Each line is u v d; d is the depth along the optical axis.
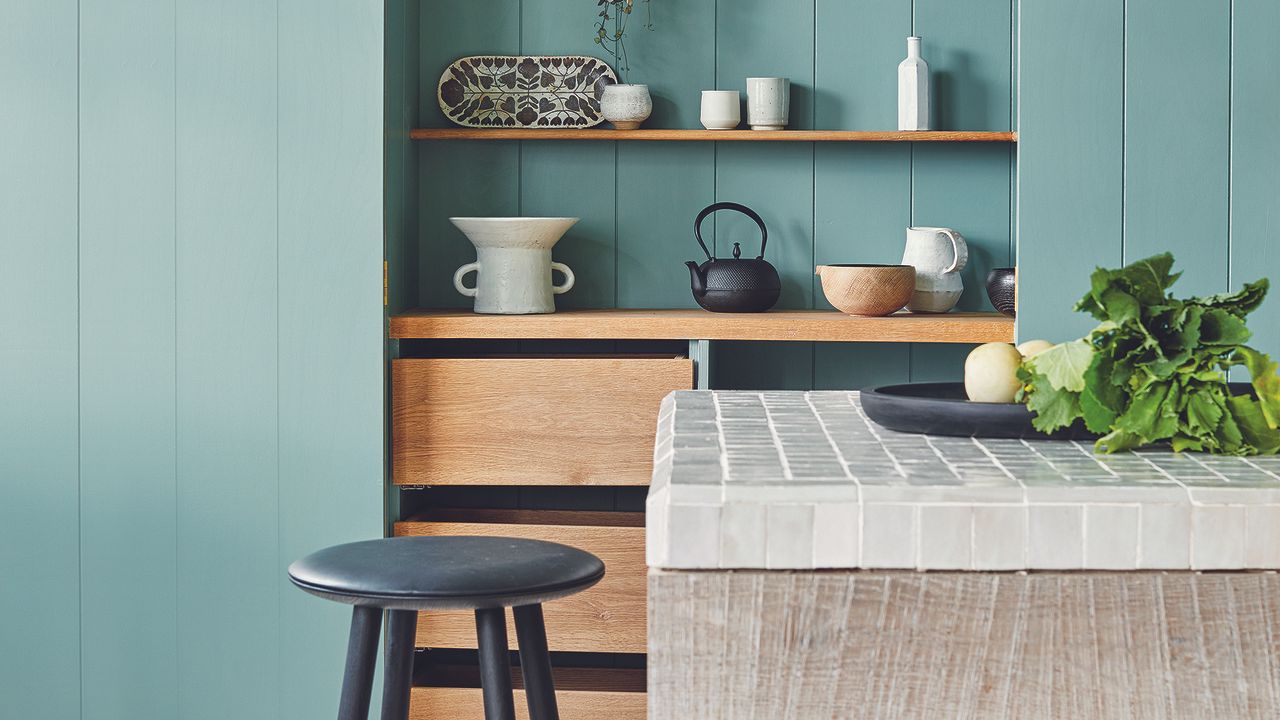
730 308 2.69
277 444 2.53
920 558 0.98
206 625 2.56
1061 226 2.47
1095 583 0.98
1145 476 1.05
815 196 2.88
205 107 2.51
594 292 2.92
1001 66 2.83
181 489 2.55
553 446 2.54
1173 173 2.45
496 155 2.91
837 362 2.88
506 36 2.90
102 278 2.54
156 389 2.54
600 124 2.90
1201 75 2.43
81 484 2.56
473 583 1.48
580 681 2.66
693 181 2.89
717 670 0.99
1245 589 0.97
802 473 1.06
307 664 2.55
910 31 2.84
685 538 0.98
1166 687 0.98
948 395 1.59
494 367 2.54
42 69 2.52
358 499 2.53
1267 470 1.08
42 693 2.59
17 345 2.55
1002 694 0.98
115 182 2.53
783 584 0.98
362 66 2.49
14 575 2.57
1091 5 2.44
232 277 2.53
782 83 2.77
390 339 2.58
